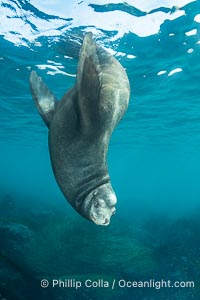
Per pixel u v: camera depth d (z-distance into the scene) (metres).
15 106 23.75
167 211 40.59
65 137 2.89
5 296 9.08
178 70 15.63
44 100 3.52
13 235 13.14
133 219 33.41
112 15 10.78
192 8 10.53
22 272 10.48
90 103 2.60
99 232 17.78
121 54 13.71
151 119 25.94
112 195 2.86
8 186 55.81
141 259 14.55
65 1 10.05
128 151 51.22
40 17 10.95
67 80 17.12
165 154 52.81
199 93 18.84
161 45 12.93
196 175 110.94
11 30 12.06
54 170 3.04
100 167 2.87
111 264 14.30
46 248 13.77
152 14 10.84
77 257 14.45
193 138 34.88
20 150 57.19
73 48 4.14
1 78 17.83
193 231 23.91
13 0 10.19
